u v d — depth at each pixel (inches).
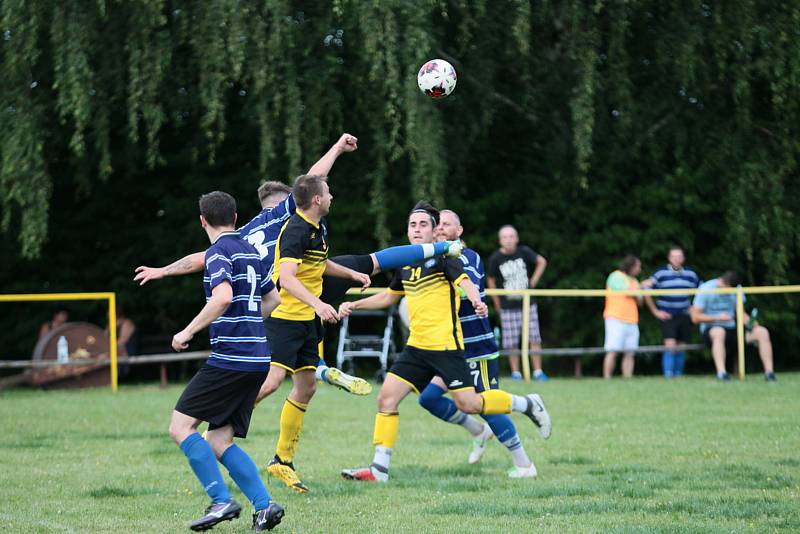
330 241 2684.5
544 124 2773.1
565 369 2721.5
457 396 1117.1
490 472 1179.3
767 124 2620.6
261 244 1122.0
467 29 2294.5
